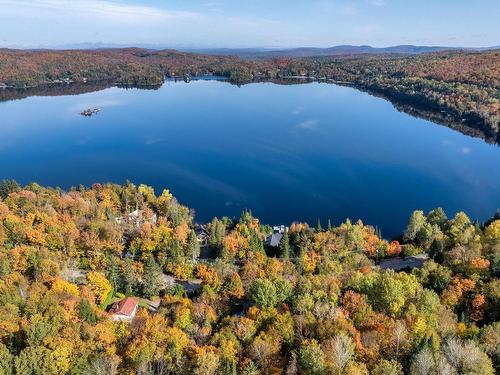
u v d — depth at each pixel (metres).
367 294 89.69
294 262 126.19
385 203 197.50
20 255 109.88
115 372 64.81
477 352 64.88
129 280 108.25
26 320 74.56
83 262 121.44
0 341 70.12
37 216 133.12
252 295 91.88
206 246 148.50
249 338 75.12
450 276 102.25
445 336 74.75
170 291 108.75
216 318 88.12
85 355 67.00
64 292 89.38
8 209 136.62
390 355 68.69
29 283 99.88
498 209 179.50
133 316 94.44
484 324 81.94
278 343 72.56
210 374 64.81
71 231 126.50
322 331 73.25
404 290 88.50
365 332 73.06
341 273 112.81
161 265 125.31
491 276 103.50
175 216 155.38
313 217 186.88
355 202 198.75
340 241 135.38
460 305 92.38
